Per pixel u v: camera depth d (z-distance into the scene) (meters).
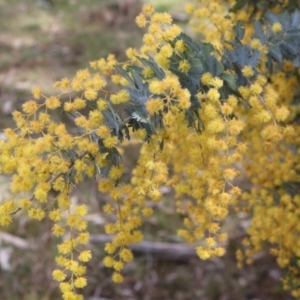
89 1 1.31
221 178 0.35
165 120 0.32
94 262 0.66
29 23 1.22
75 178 0.33
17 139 0.33
